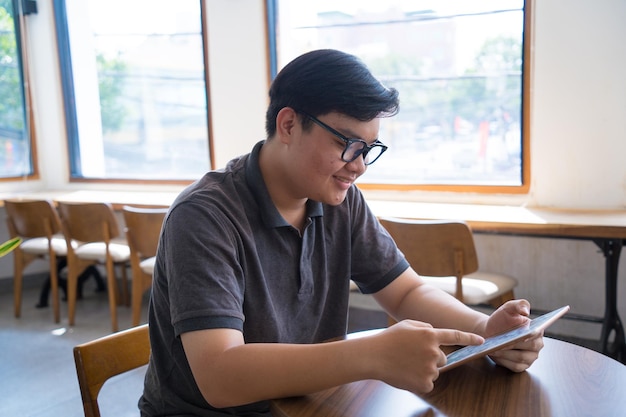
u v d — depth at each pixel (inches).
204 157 166.2
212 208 42.1
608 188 116.6
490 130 129.7
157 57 168.6
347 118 39.1
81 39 179.6
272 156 44.9
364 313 142.9
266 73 149.4
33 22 183.3
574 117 117.4
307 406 36.9
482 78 128.6
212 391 36.0
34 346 130.1
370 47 139.6
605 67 113.4
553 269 123.7
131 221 125.5
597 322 108.0
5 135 184.2
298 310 47.7
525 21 120.6
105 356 47.8
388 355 34.3
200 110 164.4
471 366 43.4
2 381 111.8
